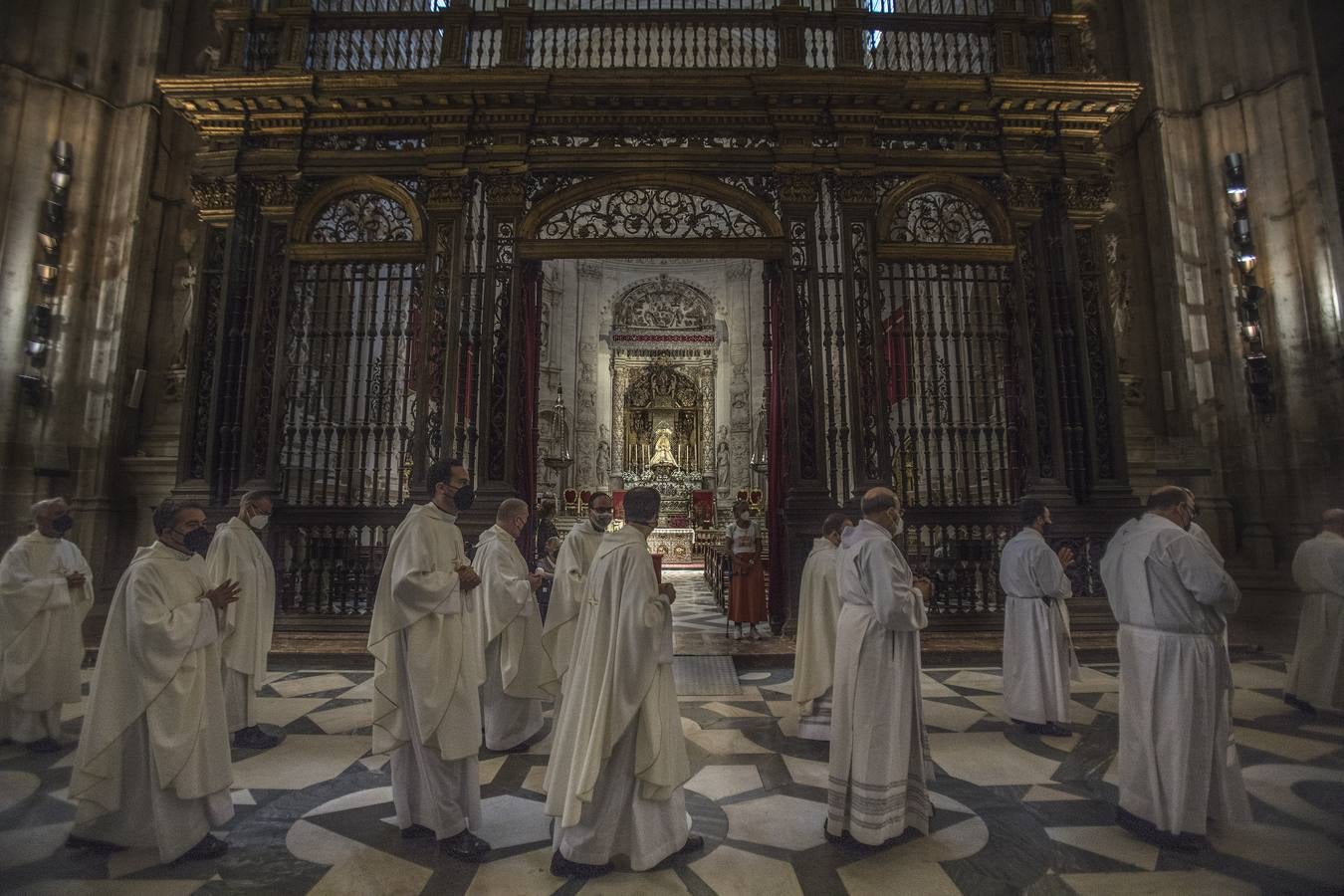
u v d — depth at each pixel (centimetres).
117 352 840
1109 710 495
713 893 257
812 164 793
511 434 757
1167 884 262
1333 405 738
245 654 426
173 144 926
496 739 425
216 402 757
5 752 400
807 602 452
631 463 2039
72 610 418
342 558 757
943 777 373
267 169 796
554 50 821
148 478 838
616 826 271
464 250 797
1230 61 854
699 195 805
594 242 786
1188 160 879
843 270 788
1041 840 299
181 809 279
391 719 299
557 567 466
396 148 810
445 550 319
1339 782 347
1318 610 454
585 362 2006
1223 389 830
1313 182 757
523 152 790
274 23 823
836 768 300
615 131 798
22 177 806
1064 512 745
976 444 774
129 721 281
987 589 738
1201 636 295
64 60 849
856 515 730
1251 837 296
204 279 788
